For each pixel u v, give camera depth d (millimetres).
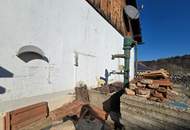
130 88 4461
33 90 4586
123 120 4184
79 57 6742
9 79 3900
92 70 7895
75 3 6422
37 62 4707
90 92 6785
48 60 5102
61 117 4926
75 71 6512
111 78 10242
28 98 4414
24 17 4219
